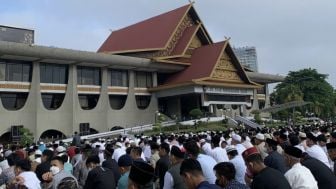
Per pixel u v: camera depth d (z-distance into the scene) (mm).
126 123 72625
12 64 60531
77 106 66000
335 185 8195
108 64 67500
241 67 80938
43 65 63844
